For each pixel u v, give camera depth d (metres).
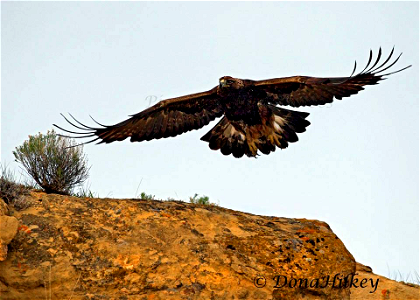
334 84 22.50
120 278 20.30
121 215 22.55
